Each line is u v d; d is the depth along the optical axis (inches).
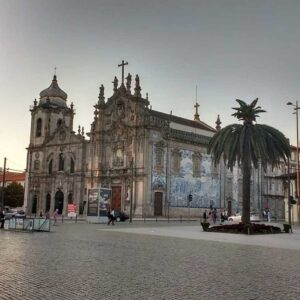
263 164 1694.1
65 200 3383.4
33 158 3700.8
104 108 3253.0
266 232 1595.7
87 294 456.1
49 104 3713.1
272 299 452.4
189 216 3115.2
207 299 445.1
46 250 845.8
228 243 1132.5
